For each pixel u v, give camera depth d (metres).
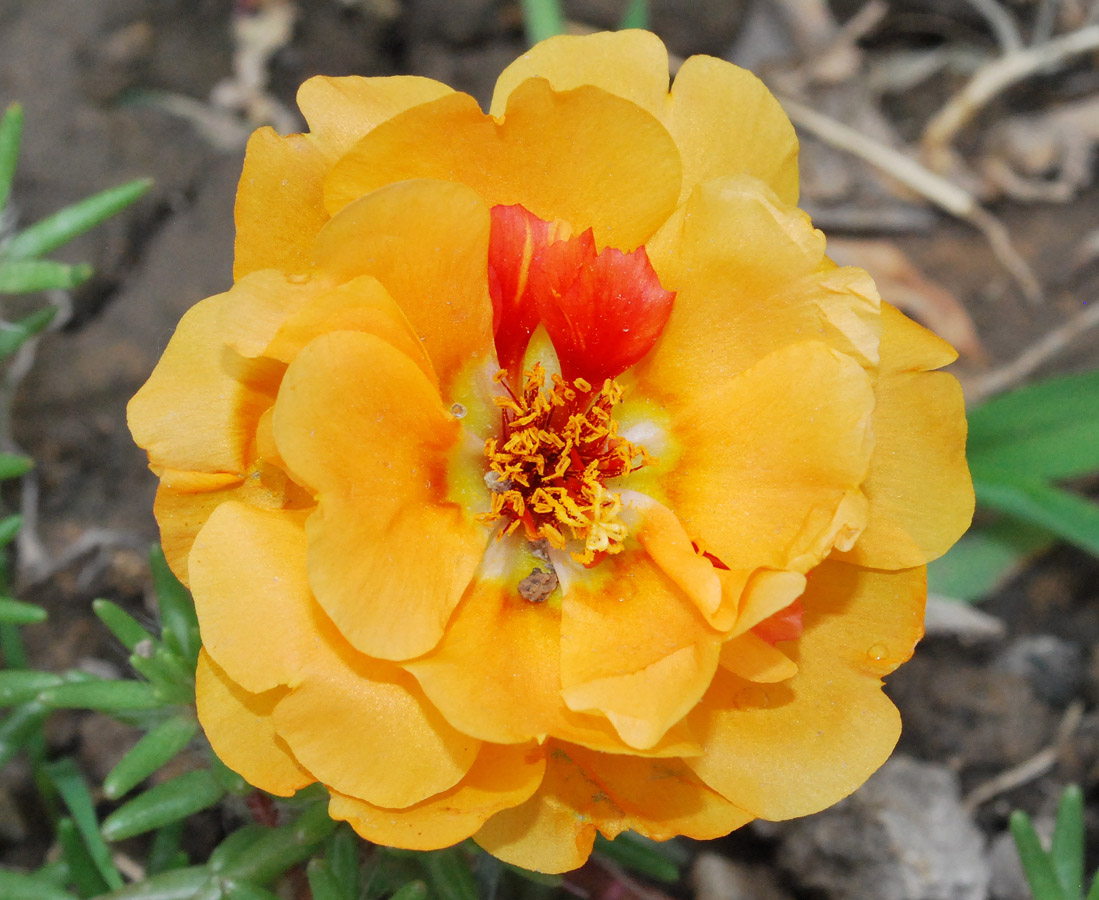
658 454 0.16
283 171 0.15
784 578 0.14
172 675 0.16
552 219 0.15
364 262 0.14
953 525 0.15
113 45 0.21
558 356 0.16
